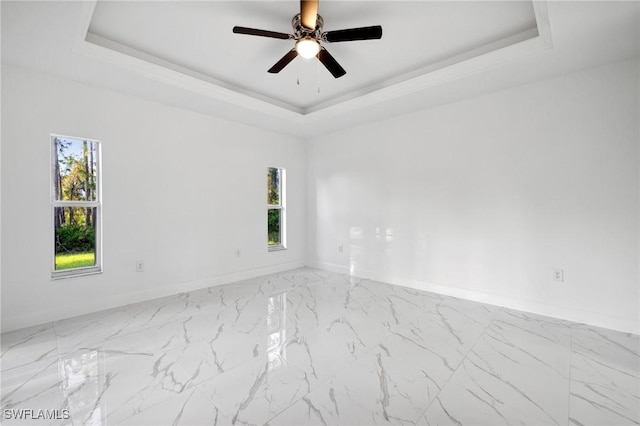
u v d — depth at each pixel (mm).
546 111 3059
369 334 2615
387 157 4375
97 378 1949
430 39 2717
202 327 2762
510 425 1544
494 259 3408
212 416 1609
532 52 2545
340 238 5000
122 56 2713
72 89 3020
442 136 3811
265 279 4570
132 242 3441
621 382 1905
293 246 5340
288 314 3096
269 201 5102
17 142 2725
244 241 4582
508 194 3307
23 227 2758
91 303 3139
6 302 2676
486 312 3152
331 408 1673
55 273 2996
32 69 2785
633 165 2639
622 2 1930
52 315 2898
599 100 2783
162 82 3084
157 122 3643
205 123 4102
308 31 2242
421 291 3947
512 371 2035
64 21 2133
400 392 1815
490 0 2215
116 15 2342
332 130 4969
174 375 1987
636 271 2633
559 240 3000
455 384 1894
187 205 3922
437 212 3871
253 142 4691
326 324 2836
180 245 3857
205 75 3393
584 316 2861
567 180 2951
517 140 3236
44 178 2865
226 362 2150
